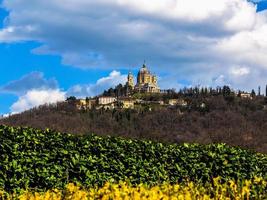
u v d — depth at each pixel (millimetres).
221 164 25141
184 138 158750
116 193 13500
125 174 22859
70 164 21047
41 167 20375
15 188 18422
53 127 152875
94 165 21969
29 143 21891
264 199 15375
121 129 169125
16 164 19297
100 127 168875
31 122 152250
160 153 24516
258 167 26281
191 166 24688
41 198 14227
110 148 23547
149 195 13492
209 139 157375
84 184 20719
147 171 23547
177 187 14766
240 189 15359
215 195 15117
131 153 23844
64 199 14391
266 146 146875
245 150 27766
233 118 175250
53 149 21891
